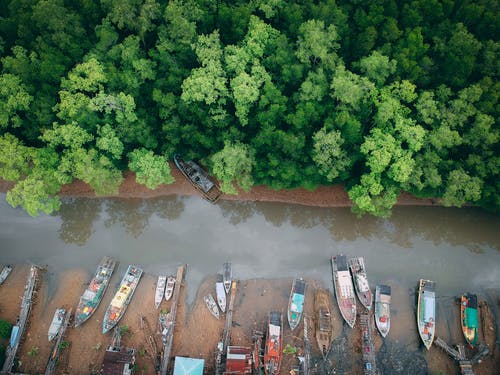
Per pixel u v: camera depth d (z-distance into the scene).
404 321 62.59
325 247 68.31
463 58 59.19
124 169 69.00
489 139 57.81
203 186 70.56
